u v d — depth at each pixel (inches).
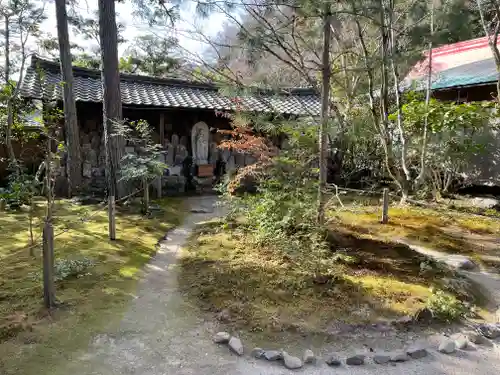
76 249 170.6
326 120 162.4
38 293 123.3
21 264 148.7
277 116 195.5
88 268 147.6
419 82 284.7
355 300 125.2
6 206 244.5
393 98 270.7
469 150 257.8
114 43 263.0
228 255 165.2
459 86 284.4
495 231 214.2
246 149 269.3
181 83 368.2
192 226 225.5
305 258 153.6
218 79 196.2
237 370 91.4
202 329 108.4
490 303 132.2
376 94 221.0
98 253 166.2
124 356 94.6
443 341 105.2
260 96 206.8
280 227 171.5
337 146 309.9
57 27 273.7
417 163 297.9
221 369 91.4
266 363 94.7
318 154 180.2
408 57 154.4
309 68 169.0
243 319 113.2
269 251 168.1
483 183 282.5
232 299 125.0
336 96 245.4
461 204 268.7
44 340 98.6
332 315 116.2
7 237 185.2
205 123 352.8
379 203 283.6
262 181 198.2
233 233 199.2
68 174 288.8
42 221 217.3
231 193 252.5
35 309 113.0
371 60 167.2
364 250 172.6
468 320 119.9
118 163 269.4
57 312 112.7
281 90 189.2
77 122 304.3
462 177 297.3
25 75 307.6
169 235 205.2
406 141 243.6
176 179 338.6
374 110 189.5
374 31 185.6
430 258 164.4
